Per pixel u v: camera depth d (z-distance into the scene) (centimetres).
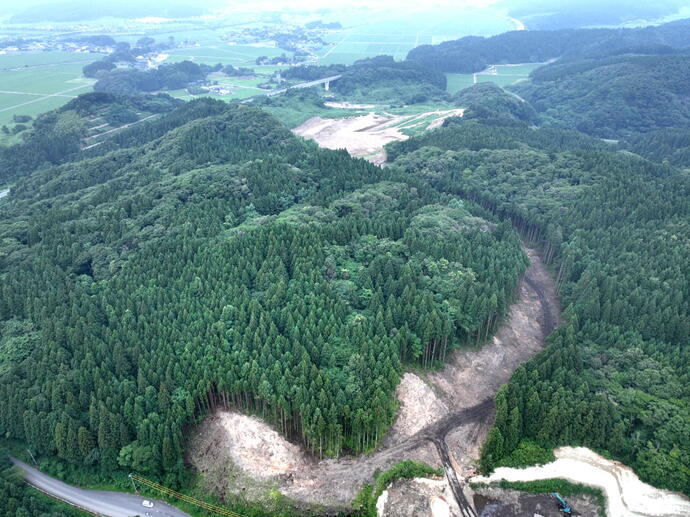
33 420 12488
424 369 14750
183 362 13150
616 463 12319
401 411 13562
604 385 13300
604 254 18338
